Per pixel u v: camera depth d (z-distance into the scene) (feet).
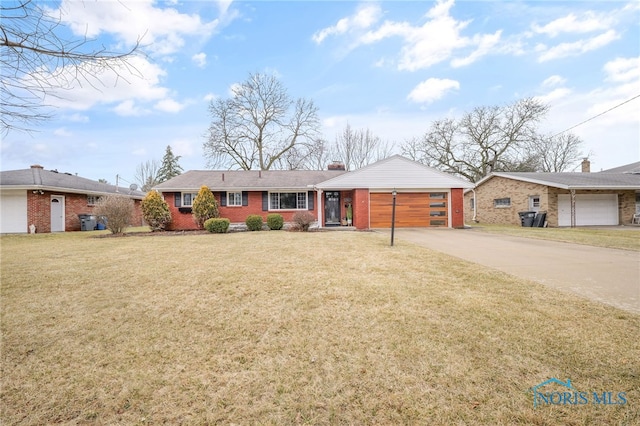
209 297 14.76
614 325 11.09
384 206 52.39
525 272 18.57
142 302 14.25
